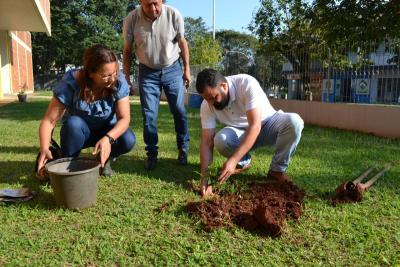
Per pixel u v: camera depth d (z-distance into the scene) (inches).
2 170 153.1
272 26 607.8
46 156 119.0
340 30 334.0
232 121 139.3
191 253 89.7
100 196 124.5
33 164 163.0
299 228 102.0
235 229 100.6
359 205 119.0
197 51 980.6
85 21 1397.6
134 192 128.0
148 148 158.1
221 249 91.4
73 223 104.6
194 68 670.5
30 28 712.4
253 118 122.4
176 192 128.6
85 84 125.3
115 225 102.9
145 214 110.4
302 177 146.9
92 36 1408.7
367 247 93.1
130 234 98.5
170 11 159.2
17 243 92.6
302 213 110.8
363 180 144.5
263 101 141.6
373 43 315.6
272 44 583.5
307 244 94.7
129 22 160.9
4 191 122.0
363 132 299.9
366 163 171.6
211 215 107.3
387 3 312.8
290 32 565.3
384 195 127.0
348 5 326.6
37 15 590.9
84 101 130.4
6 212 111.1
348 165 167.5
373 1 318.0
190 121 340.2
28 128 265.0
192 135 249.0
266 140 141.8
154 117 159.0
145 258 87.7
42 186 133.2
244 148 120.8
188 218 107.3
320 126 343.9
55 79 1460.4
